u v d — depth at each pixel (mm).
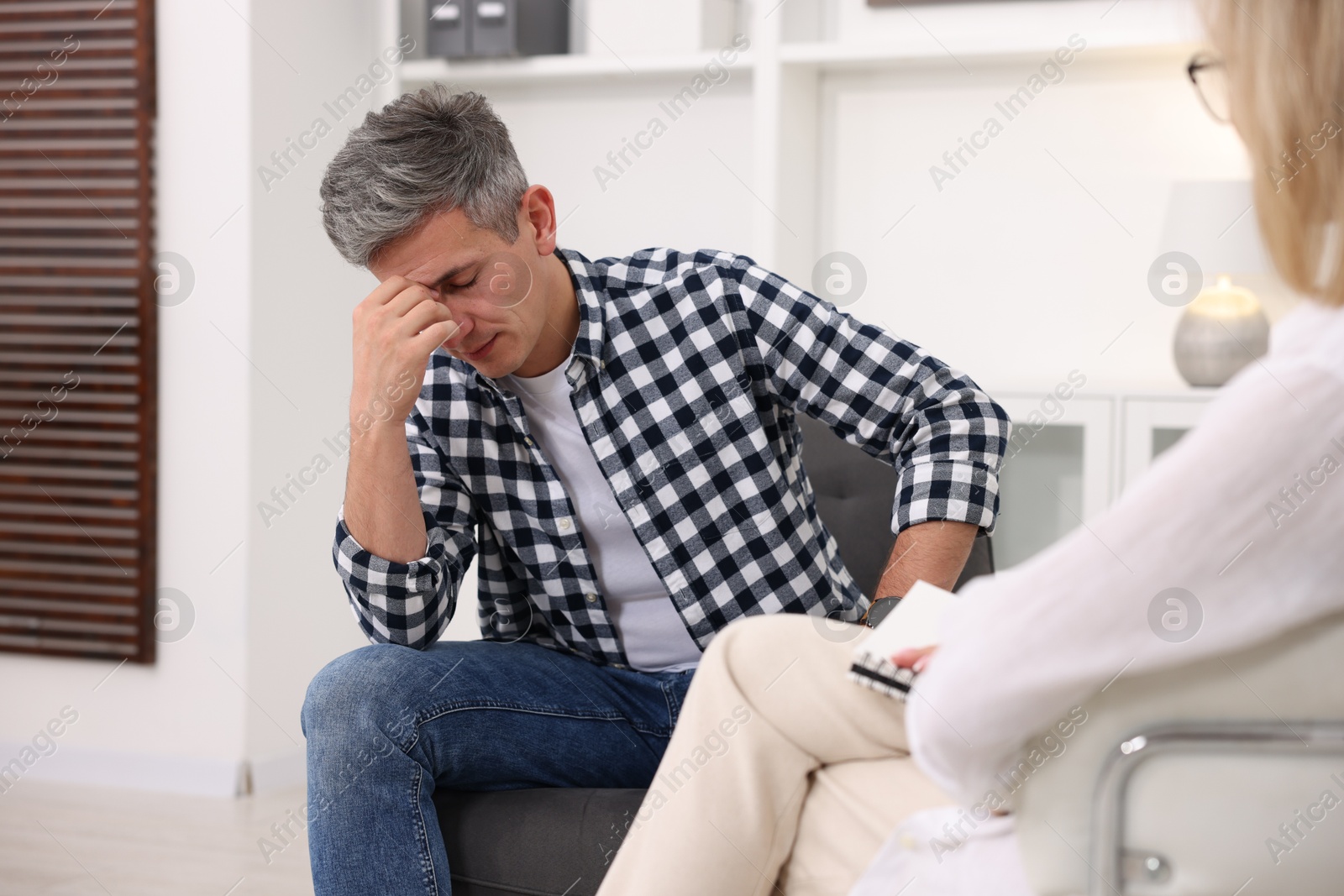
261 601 2840
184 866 2262
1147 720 659
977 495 1309
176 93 2832
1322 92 606
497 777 1277
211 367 2820
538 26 3057
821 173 3027
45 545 2914
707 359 1419
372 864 1166
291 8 2877
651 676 1452
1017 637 646
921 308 2969
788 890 952
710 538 1402
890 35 2924
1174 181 2650
